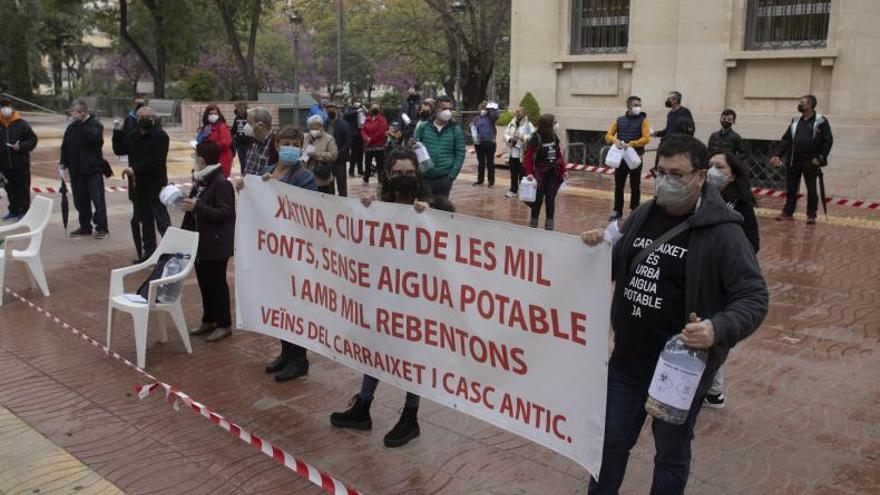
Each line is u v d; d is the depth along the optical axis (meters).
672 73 15.91
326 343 4.89
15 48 45.19
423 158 9.13
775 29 14.59
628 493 4.02
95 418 4.93
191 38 39.44
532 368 3.53
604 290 3.15
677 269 3.02
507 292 3.59
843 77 13.64
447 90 46.81
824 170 13.95
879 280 8.30
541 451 4.48
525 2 18.09
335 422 4.79
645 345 3.12
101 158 10.56
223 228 6.23
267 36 55.94
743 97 14.97
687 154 2.95
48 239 10.57
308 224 4.86
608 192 14.85
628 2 16.62
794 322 6.86
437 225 3.92
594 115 17.22
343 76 54.84
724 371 5.70
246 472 4.23
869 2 13.23
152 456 4.41
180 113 35.62
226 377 5.65
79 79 62.81
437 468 4.28
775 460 4.33
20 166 11.77
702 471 4.21
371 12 47.53
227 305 6.48
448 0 31.27
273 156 7.39
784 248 9.93
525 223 11.67
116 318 7.06
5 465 4.32
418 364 4.18
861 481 4.09
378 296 4.36
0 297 7.44
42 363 5.91
